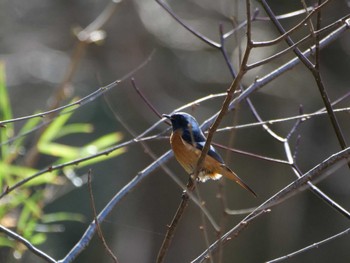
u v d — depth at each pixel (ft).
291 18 52.37
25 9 59.47
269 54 52.31
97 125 58.34
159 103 54.60
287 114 55.42
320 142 55.77
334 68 55.42
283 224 59.47
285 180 58.34
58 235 57.82
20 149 26.91
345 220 58.80
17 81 58.34
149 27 54.60
